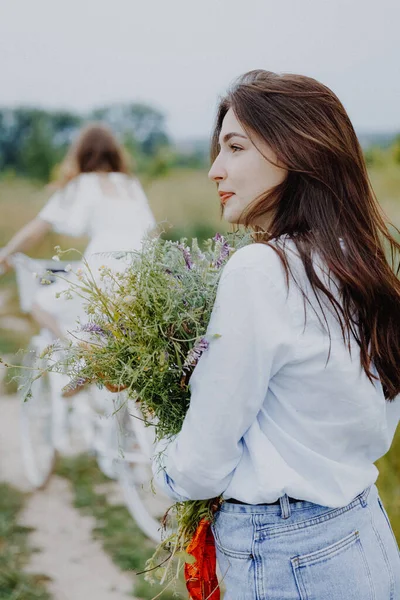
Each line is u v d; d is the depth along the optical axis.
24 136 17.66
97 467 4.11
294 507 1.28
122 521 3.48
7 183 15.16
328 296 1.26
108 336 1.38
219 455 1.27
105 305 1.37
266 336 1.22
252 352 1.23
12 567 3.03
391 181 8.16
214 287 1.32
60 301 3.28
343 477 1.30
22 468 4.14
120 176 3.50
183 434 1.31
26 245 3.44
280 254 1.27
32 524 3.46
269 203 1.37
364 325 1.33
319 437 1.29
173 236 7.90
